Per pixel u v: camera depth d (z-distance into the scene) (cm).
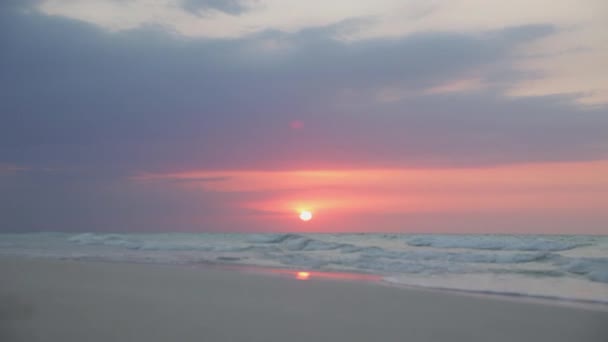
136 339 561
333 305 796
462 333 621
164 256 1797
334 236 3083
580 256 1614
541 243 2053
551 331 637
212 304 791
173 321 657
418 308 780
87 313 704
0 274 1142
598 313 750
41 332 590
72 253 1923
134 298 835
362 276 1251
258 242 2442
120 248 2192
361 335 601
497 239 2172
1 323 639
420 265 1490
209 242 2450
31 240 2758
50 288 936
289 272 1342
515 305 810
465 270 1369
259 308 762
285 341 566
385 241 2550
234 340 565
